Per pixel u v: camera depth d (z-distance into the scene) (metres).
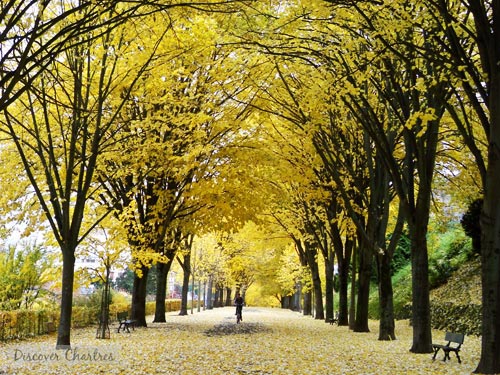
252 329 20.94
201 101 14.83
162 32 11.84
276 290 53.91
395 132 15.38
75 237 12.57
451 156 17.62
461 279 22.55
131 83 13.05
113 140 14.30
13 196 14.00
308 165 15.95
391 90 12.74
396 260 32.59
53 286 17.89
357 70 10.81
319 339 16.22
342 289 24.41
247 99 15.85
